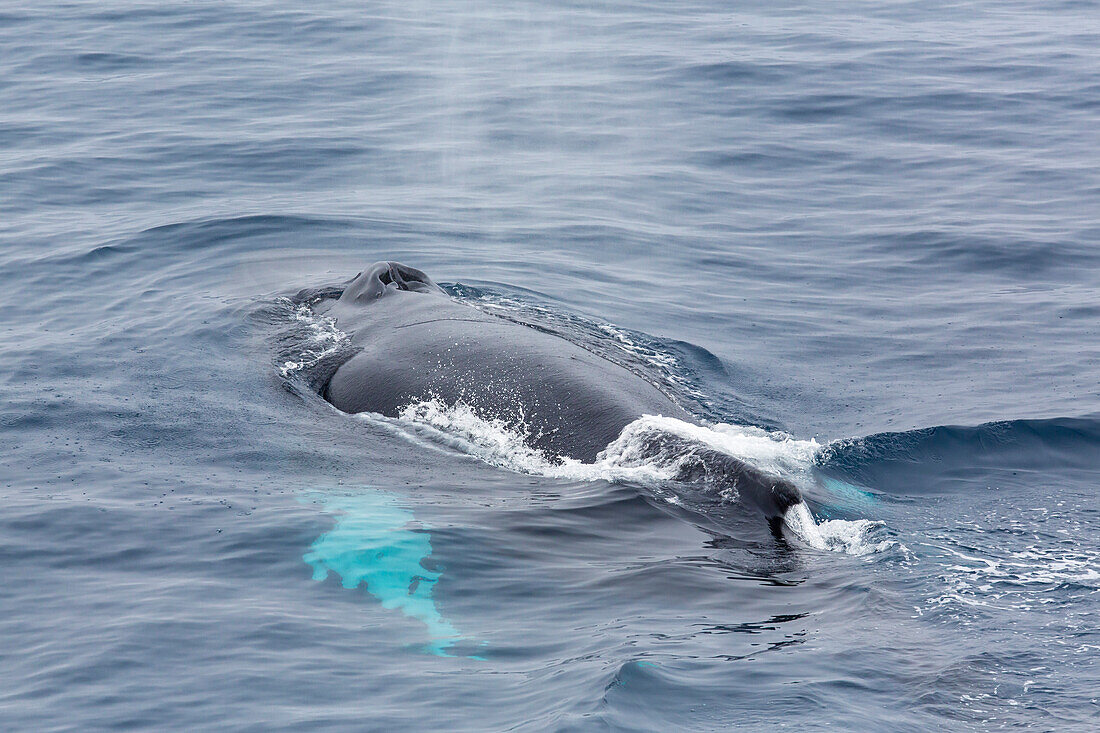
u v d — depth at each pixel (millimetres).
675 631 41469
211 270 87562
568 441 57688
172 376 67562
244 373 68312
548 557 47719
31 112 130000
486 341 65562
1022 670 38312
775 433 63375
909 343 79688
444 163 120125
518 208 107875
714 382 71562
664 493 52969
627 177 117875
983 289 90438
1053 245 98875
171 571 46406
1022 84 147875
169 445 59031
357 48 162625
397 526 50000
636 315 82750
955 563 47312
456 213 105500
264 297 80375
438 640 41312
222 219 98875
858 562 47562
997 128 132625
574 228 103000
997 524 52625
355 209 104500
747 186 116750
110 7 175875
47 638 41406
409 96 142625
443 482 55312
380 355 67062
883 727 35062
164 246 92875
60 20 167875
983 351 77875
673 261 96375
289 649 40562
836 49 164375
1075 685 37281
